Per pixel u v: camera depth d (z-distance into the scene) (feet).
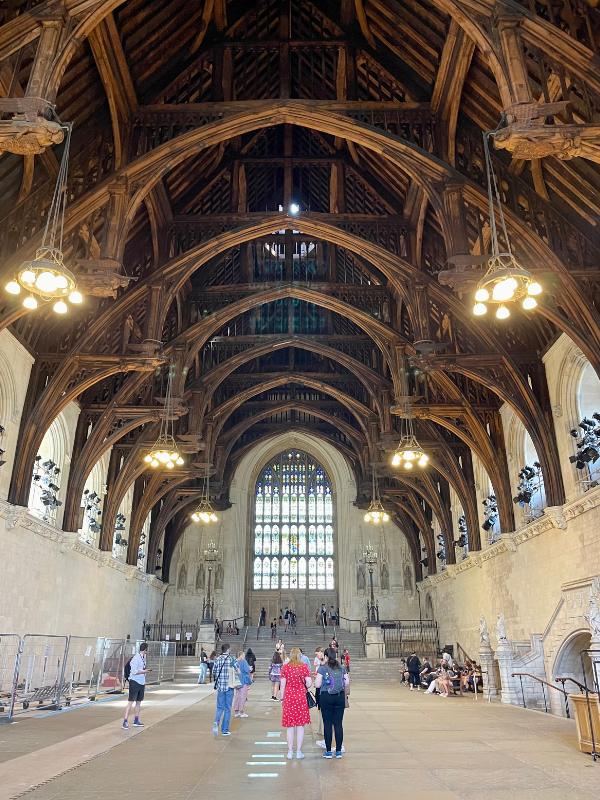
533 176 50.37
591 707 30.30
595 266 50.14
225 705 36.42
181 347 72.54
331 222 65.87
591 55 36.01
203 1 52.85
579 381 61.00
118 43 46.14
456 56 46.88
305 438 144.56
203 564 133.59
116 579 93.86
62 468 74.08
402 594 130.72
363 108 53.01
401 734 37.40
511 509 75.97
